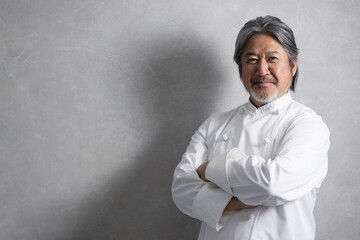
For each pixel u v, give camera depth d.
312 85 1.81
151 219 1.85
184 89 1.81
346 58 1.81
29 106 1.79
